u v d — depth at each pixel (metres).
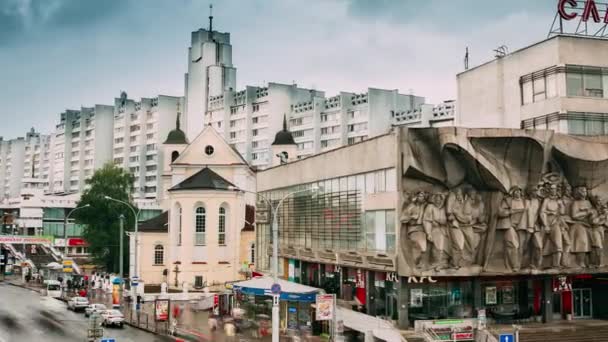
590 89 50.44
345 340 44.22
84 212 107.12
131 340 47.41
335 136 145.12
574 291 46.84
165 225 88.81
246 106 155.38
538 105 51.91
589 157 42.75
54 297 78.19
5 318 58.22
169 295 74.69
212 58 164.75
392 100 142.50
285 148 103.06
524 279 44.56
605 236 44.22
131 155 178.88
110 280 82.81
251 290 49.75
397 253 40.56
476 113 59.38
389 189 42.00
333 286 52.19
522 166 41.97
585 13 51.38
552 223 42.50
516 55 54.69
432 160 40.69
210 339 47.47
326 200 51.97
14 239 109.00
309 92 158.25
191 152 93.75
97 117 186.00
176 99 172.75
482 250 41.62
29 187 177.00
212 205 83.88
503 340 33.19
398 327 41.25
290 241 59.84
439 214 40.81
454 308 42.62
